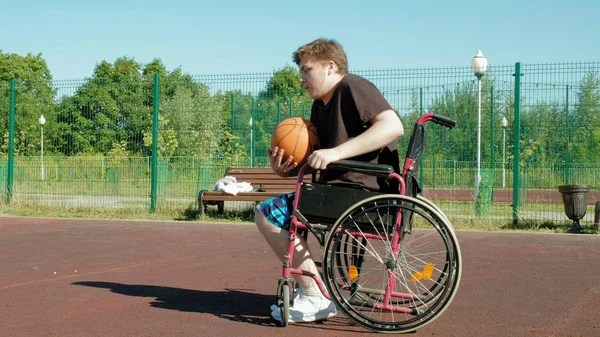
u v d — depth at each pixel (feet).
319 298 14.40
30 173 48.62
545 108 49.16
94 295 17.37
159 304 16.26
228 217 41.63
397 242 13.46
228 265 22.79
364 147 13.16
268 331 13.69
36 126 50.19
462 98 48.47
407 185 13.42
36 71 179.32
